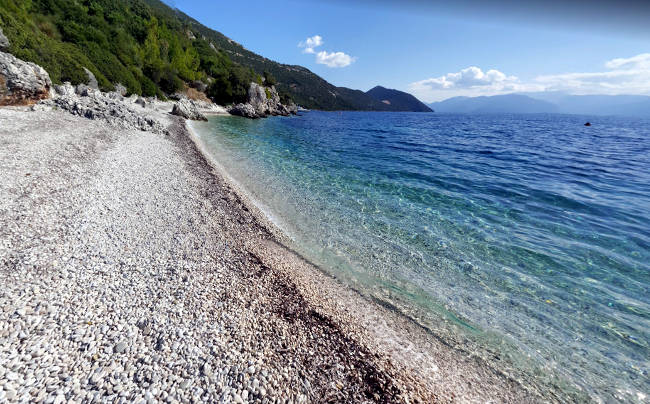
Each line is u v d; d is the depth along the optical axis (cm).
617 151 3247
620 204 1426
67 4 4509
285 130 4834
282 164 2181
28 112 1972
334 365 520
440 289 821
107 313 540
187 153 2062
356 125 7081
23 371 405
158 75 5925
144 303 584
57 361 431
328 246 1025
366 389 482
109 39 5084
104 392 400
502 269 907
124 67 4703
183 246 850
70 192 1016
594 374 579
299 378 479
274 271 809
